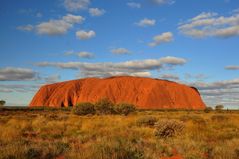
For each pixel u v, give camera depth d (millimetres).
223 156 10180
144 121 23000
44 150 10406
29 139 15211
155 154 10281
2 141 13164
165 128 16406
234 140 13914
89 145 11453
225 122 25125
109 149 10180
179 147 11852
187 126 18578
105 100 49562
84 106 47531
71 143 13039
